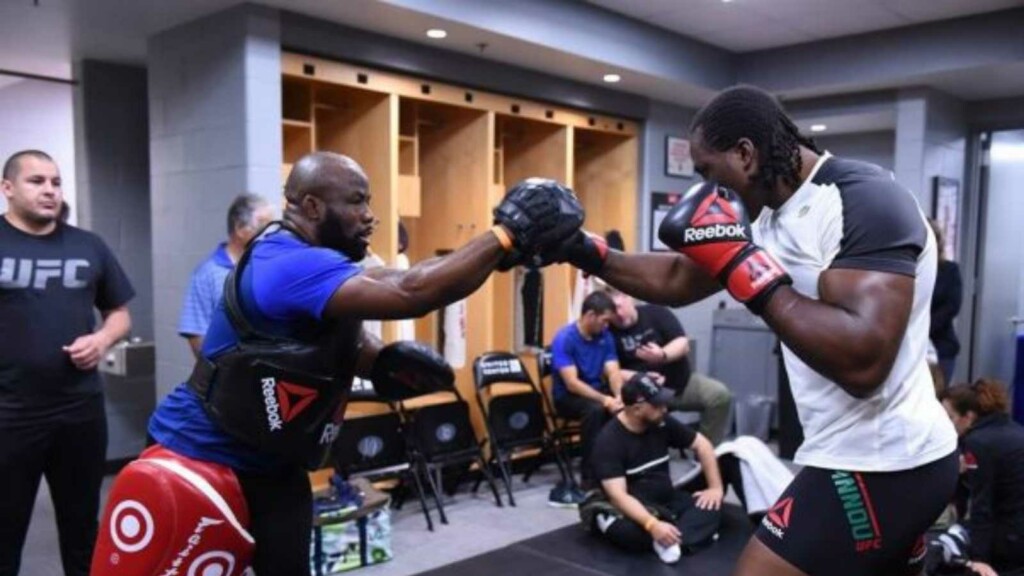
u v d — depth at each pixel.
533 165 5.09
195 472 1.40
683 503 3.31
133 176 4.59
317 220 1.38
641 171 5.46
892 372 1.20
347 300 1.24
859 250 1.13
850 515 1.22
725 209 1.17
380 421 3.67
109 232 4.50
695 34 4.94
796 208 1.24
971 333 5.91
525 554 3.16
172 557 1.40
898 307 1.09
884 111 5.33
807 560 1.24
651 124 5.49
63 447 2.40
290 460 1.43
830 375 1.10
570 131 4.93
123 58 4.38
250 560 1.50
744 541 3.27
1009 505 2.59
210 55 3.55
